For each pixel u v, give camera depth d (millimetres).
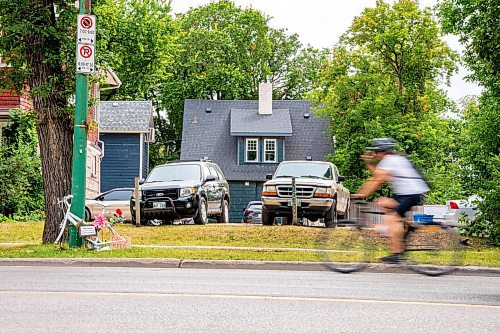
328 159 51344
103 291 9891
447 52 48062
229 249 16531
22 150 29609
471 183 21969
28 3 17094
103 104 56562
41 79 17625
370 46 48656
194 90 67438
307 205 22281
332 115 50938
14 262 14523
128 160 55031
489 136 22109
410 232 12273
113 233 16609
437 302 9289
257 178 56375
